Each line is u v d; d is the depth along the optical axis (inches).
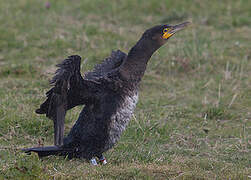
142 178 320.5
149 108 492.1
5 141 406.0
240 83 562.6
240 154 402.6
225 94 539.2
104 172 327.0
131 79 353.1
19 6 786.8
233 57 634.8
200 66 597.0
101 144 352.8
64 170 335.6
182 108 497.7
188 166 351.3
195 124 466.9
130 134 429.4
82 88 335.9
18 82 531.8
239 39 703.1
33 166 309.0
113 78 349.4
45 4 788.0
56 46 636.1
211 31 727.7
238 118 484.7
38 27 705.6
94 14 778.2
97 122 347.6
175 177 319.9
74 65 316.5
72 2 826.2
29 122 431.5
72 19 750.5
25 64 575.8
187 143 424.8
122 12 789.2
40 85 525.7
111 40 662.5
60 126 325.7
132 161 369.1
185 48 624.7
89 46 631.2
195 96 533.0
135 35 692.7
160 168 334.3
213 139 437.1
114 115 346.6
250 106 510.9
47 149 353.7
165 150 406.6
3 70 561.9
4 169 330.6
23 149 353.4
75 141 355.9
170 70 590.6
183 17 775.7
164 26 370.6
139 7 806.5
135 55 356.5
